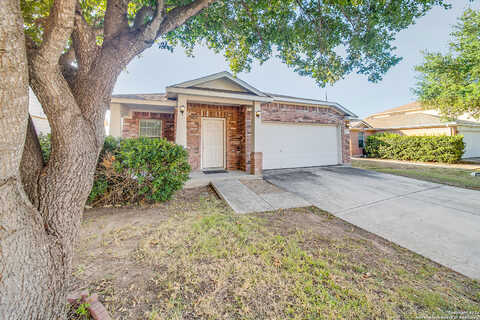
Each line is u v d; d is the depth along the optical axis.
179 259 2.73
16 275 1.20
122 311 1.89
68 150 1.54
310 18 4.17
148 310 1.92
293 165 10.18
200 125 8.72
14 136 1.12
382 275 2.58
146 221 3.97
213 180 7.05
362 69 4.59
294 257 2.88
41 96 1.43
